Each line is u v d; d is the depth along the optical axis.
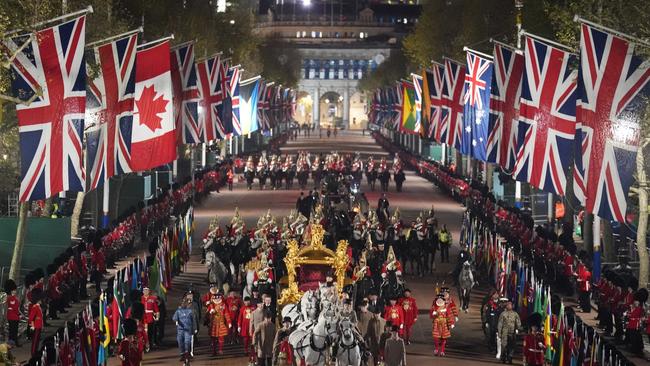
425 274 111.69
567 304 95.00
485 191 143.75
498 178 160.50
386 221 125.88
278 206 167.38
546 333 73.56
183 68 122.12
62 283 87.62
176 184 146.62
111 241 108.25
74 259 93.31
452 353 76.56
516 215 116.56
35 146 70.19
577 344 67.69
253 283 84.50
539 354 68.62
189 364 72.19
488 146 106.06
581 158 75.50
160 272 93.12
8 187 117.31
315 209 126.00
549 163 90.00
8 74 79.81
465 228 126.88
